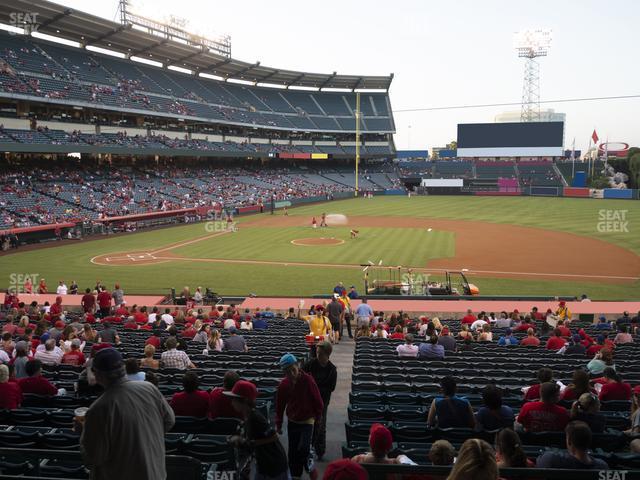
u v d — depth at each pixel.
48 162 70.19
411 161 129.25
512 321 22.89
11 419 8.59
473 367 13.81
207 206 73.44
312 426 7.10
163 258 43.47
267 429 5.76
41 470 6.20
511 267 39.50
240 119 100.06
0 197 54.97
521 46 141.12
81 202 61.12
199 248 48.19
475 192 110.06
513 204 87.50
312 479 7.05
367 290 31.91
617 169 109.56
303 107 119.81
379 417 9.20
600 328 21.30
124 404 3.98
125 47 83.62
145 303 29.84
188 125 91.69
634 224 60.53
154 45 82.69
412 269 38.66
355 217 71.75
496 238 52.34
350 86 127.19
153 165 85.69
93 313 24.70
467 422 7.82
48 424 8.58
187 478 5.68
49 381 10.80
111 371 3.99
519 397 10.84
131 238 54.44
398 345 16.41
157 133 83.94
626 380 12.31
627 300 30.70
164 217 65.69
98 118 75.81
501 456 5.52
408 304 28.52
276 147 108.69
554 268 39.09
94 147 68.00
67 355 13.61
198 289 28.84
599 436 7.48
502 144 118.06
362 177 117.62
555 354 15.54
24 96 60.53
